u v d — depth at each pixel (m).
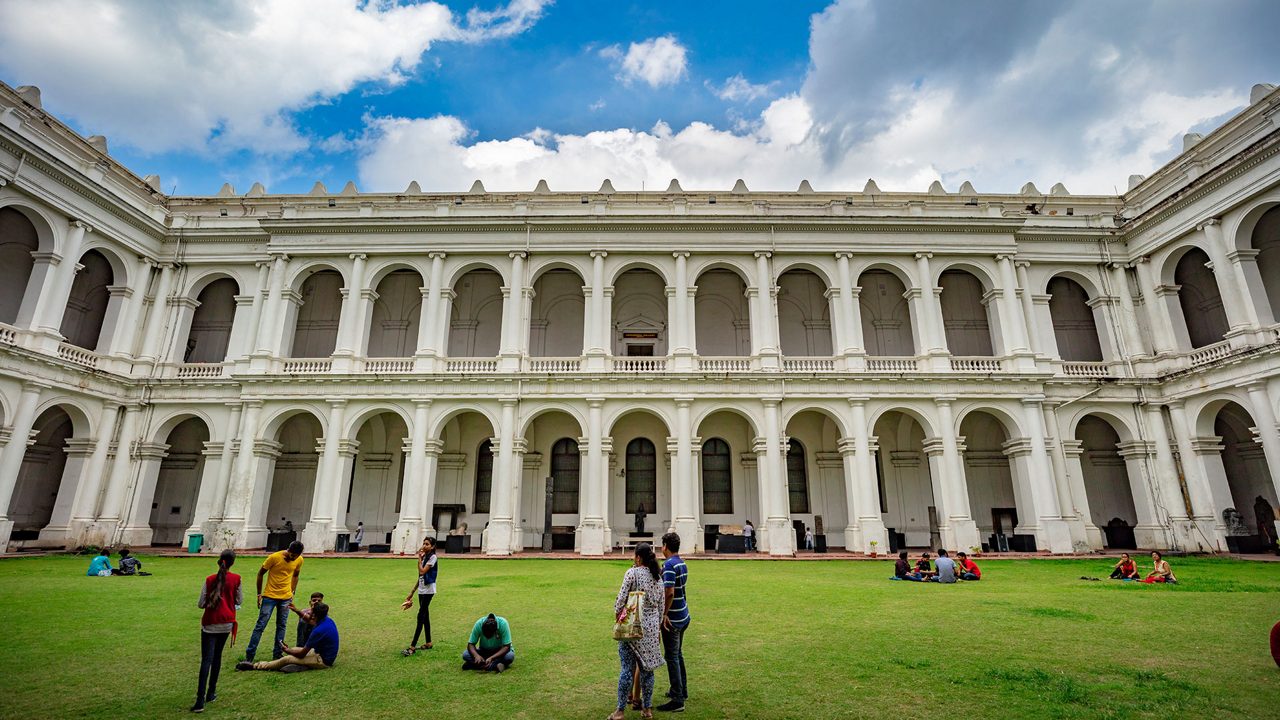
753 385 29.12
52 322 26.70
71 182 27.20
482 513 32.88
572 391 29.11
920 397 29.17
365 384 29.42
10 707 7.14
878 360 30.55
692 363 29.73
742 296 35.59
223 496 28.59
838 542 32.56
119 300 30.48
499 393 29.17
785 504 27.84
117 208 29.52
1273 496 29.75
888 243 31.50
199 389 30.25
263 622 9.01
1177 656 9.19
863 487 28.14
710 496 33.28
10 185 24.91
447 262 31.62
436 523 32.03
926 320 30.64
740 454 33.47
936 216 31.28
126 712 7.01
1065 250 32.47
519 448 28.73
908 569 18.80
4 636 10.52
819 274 32.03
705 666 8.76
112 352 29.91
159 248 32.31
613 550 30.91
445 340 30.78
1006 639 10.35
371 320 34.91
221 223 32.91
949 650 9.62
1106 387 30.38
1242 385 26.17
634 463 33.59
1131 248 32.31
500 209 33.22
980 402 29.34
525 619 12.24
